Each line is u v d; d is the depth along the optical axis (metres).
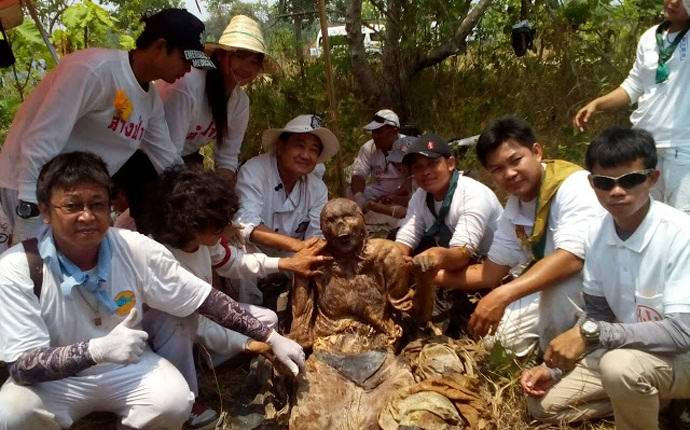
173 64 3.57
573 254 3.41
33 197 3.37
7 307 2.87
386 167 6.14
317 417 3.30
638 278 3.02
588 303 3.32
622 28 7.78
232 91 4.50
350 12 7.73
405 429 2.99
